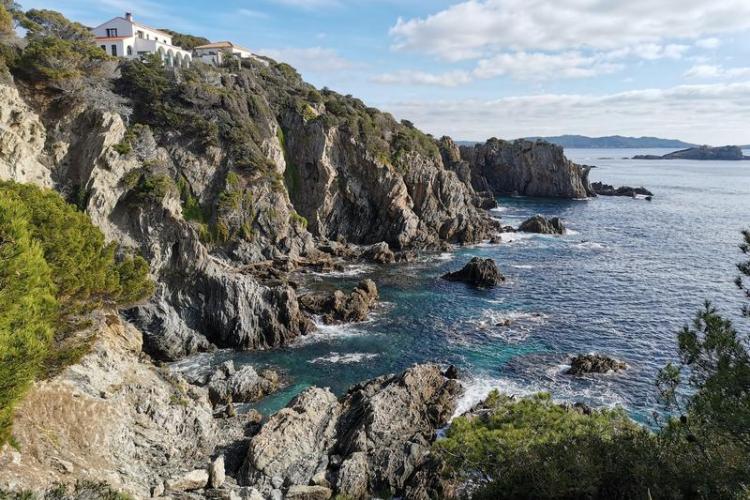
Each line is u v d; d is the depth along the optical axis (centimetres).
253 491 2608
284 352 5028
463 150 18225
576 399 4044
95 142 5762
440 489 2788
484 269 7169
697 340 1830
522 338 5297
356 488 2877
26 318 1680
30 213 2480
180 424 3150
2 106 4909
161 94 7362
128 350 3628
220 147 7625
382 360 4828
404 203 9638
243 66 11550
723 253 9062
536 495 1766
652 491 1612
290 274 7512
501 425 2156
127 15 10281
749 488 1344
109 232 5569
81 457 2356
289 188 9375
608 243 9944
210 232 7394
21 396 1681
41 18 7644
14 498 1725
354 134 9338
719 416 1587
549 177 16888
